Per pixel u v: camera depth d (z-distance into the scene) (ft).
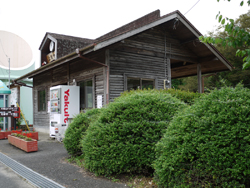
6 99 47.83
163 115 15.53
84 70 34.24
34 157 23.41
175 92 25.89
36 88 50.80
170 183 11.76
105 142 15.42
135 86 32.04
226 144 10.28
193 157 10.96
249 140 9.81
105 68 29.58
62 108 32.91
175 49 36.73
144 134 14.94
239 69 60.85
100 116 16.60
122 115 15.67
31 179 16.25
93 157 15.81
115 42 26.91
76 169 18.29
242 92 11.27
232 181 10.04
